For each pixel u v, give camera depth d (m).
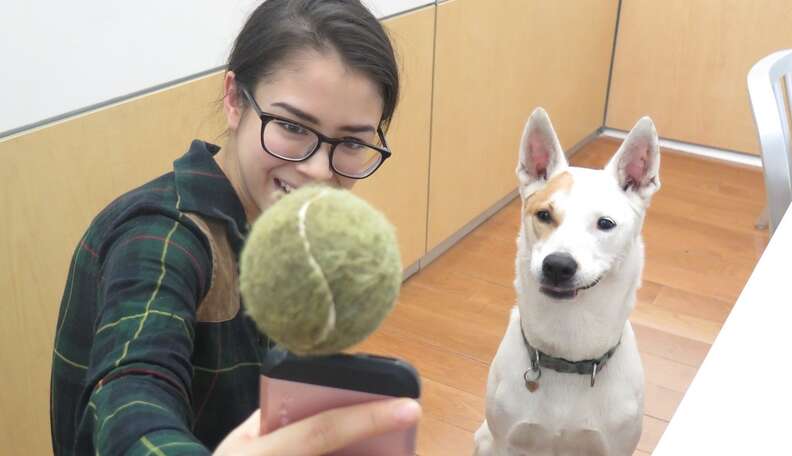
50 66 1.29
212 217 0.81
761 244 2.89
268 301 0.35
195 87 1.57
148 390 0.60
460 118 2.63
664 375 2.15
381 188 2.30
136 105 1.45
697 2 3.51
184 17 1.50
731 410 0.79
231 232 0.82
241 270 0.37
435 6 2.31
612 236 1.36
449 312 2.43
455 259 2.75
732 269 2.72
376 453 0.42
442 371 2.15
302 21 0.78
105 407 0.58
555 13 3.11
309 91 0.76
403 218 2.47
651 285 2.59
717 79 3.58
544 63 3.14
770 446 0.74
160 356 0.64
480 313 2.43
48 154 1.33
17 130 1.28
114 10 1.36
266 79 0.79
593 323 1.31
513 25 2.81
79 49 1.32
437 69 2.41
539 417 1.39
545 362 1.37
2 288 1.33
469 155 2.75
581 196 1.39
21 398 1.43
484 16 2.60
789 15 3.33
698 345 2.29
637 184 1.46
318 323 0.35
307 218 0.35
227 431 0.88
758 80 1.53
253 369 0.87
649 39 3.69
